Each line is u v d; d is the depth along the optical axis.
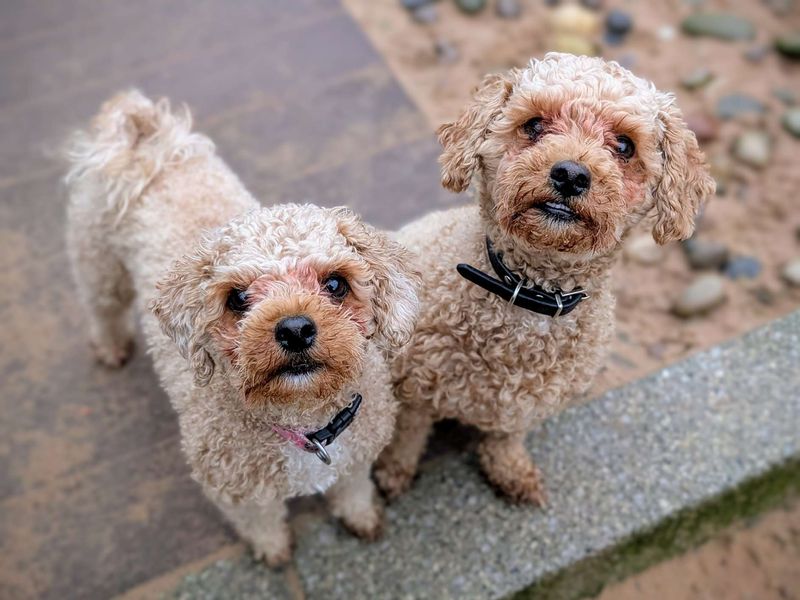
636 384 0.56
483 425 0.47
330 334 0.34
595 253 0.38
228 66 0.77
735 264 0.67
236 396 0.38
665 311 0.64
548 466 0.53
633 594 0.52
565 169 0.36
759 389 0.56
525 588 0.49
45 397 0.58
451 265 0.45
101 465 0.55
